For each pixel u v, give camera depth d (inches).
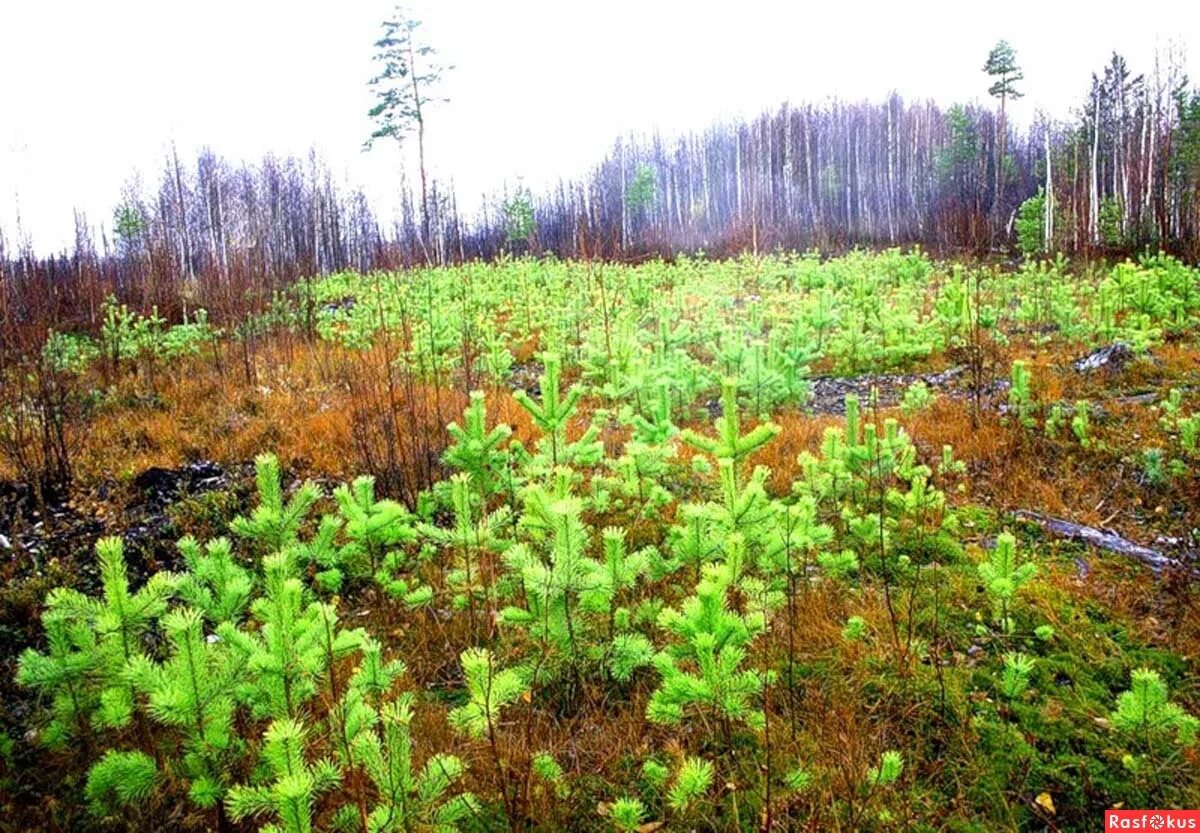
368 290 774.5
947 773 131.5
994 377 372.8
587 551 209.5
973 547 214.1
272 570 118.3
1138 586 188.4
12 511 249.9
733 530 155.3
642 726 143.7
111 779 107.4
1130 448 274.5
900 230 1733.5
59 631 121.8
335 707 117.3
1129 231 1146.0
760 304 554.9
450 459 200.2
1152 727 119.3
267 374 430.6
